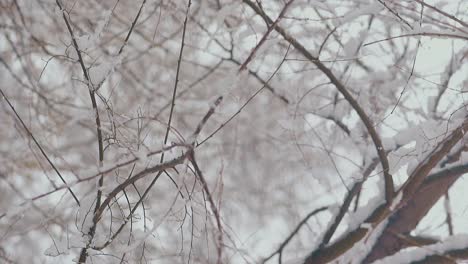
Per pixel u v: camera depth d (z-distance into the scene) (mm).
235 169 10391
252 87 8422
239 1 7609
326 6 7629
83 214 5957
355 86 8359
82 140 9398
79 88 8297
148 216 6383
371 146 7172
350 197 7008
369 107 8133
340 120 8109
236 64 7910
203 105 9703
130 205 6543
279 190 10133
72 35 6094
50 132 8578
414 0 6598
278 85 8328
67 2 7820
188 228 6172
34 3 8570
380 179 6875
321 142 7719
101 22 6402
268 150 10352
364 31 8117
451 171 6855
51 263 6711
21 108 8562
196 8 8211
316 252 6965
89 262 5895
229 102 7465
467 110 6980
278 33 7453
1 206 8688
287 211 9922
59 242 5992
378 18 8172
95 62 6613
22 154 8648
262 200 10133
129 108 8781
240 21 8031
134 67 9352
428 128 7035
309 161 8367
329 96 8391
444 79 7988
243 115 9969
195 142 6098
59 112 8469
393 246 6938
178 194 5812
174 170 6324
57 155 7543
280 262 7438
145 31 8969
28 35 8617
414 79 8141
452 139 6391
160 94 9375
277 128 9680
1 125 8523
